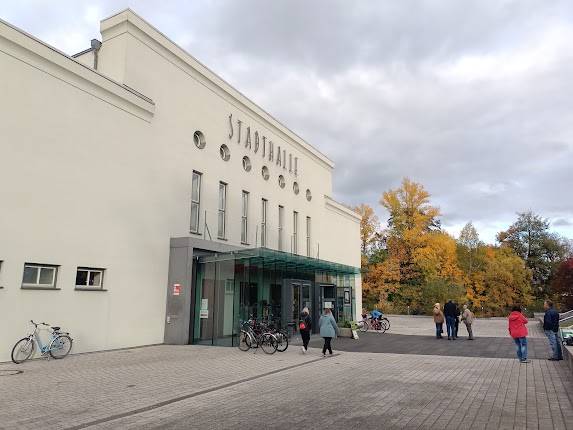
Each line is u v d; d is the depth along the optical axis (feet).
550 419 21.72
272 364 40.65
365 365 40.98
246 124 77.71
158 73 58.29
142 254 53.06
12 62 40.22
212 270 58.23
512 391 28.71
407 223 171.12
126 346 49.80
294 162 94.79
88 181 46.80
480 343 62.64
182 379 32.17
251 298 60.39
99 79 48.83
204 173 65.46
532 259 213.66
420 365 41.01
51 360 40.04
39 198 41.57
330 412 22.95
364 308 167.94
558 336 44.19
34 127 41.65
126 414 22.45
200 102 65.87
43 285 41.81
